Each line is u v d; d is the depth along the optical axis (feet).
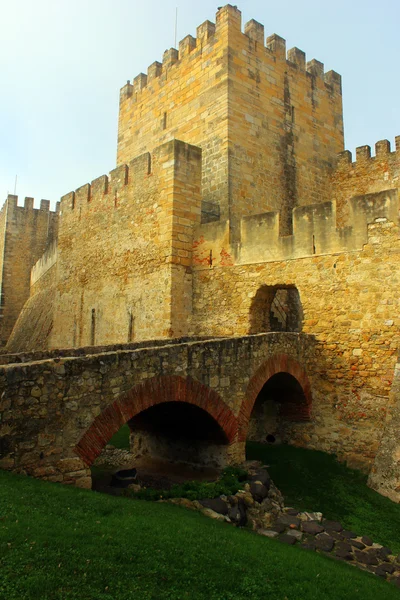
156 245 64.08
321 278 52.80
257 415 55.52
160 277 62.59
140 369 33.94
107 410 31.60
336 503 39.88
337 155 89.20
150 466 46.21
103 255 77.05
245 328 57.31
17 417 27.50
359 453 47.91
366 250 50.08
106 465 47.19
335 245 52.21
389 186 82.74
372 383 48.42
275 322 69.72
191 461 45.14
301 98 82.74
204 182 73.05
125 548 21.74
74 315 84.94
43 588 17.58
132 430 50.98
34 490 25.53
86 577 18.86
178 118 80.18
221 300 60.13
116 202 74.79
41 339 102.47
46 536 20.86
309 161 83.05
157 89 86.28
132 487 35.29
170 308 60.44
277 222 56.80
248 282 58.03
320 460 48.11
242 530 30.22
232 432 41.75
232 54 72.02
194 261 63.26
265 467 45.80
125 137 94.68
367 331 49.21
